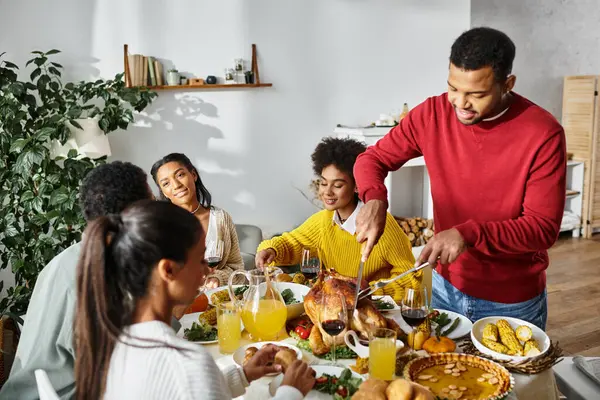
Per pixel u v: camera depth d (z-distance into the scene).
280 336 1.75
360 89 4.71
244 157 4.46
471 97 1.65
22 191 3.39
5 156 3.38
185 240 1.08
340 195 2.25
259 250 2.33
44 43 3.88
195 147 4.32
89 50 3.98
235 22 4.27
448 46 4.94
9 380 1.56
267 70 4.41
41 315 1.57
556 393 1.64
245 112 4.40
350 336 1.62
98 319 1.05
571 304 4.06
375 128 4.50
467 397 1.36
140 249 1.04
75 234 3.45
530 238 1.71
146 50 4.09
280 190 4.60
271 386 1.37
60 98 3.60
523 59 5.52
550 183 1.74
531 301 1.94
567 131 5.73
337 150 2.23
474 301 1.97
